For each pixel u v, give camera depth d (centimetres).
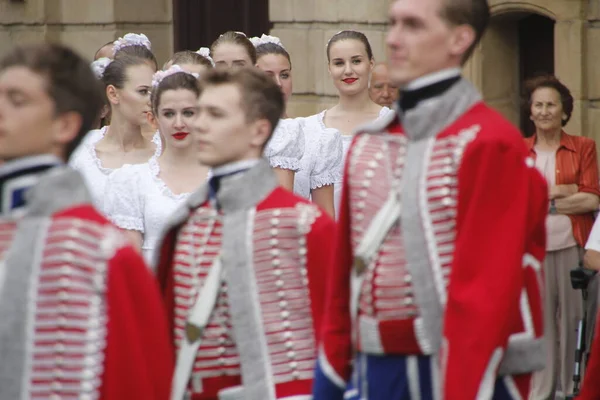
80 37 3044
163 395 901
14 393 870
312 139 1905
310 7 2669
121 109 1783
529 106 2034
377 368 1032
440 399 981
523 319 1020
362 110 1997
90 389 865
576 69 2355
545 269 1973
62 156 900
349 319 1076
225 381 1141
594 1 2334
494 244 967
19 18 3058
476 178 978
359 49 1983
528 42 2508
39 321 866
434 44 1004
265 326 1127
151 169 1521
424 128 1003
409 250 993
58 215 873
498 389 1019
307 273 1134
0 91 880
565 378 1978
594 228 1805
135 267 884
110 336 869
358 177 1036
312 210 1145
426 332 995
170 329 1162
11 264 870
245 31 3033
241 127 1145
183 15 3084
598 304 1745
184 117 1512
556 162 2014
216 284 1138
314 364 1134
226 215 1145
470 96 1010
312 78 2684
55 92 881
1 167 883
